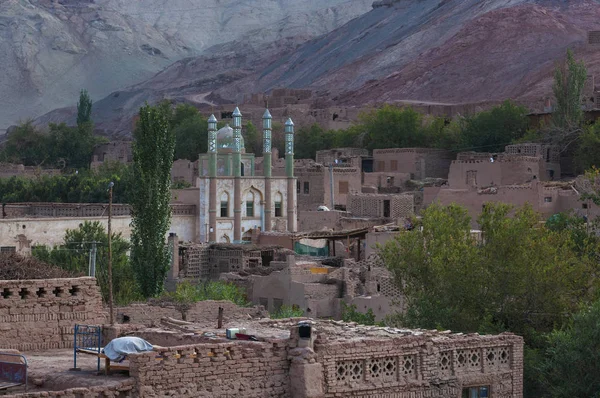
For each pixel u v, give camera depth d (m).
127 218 91.25
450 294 51.69
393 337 32.50
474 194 98.50
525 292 50.72
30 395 25.94
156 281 69.94
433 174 134.12
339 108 182.00
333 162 129.25
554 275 50.72
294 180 116.88
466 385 33.38
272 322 35.88
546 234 55.12
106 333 33.31
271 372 29.48
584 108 139.00
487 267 51.47
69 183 130.75
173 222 110.38
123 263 71.88
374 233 72.06
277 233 96.69
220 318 35.59
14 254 40.25
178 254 85.88
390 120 152.12
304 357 29.59
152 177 71.50
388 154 134.12
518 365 34.78
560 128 130.00
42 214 109.44
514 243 52.41
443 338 33.56
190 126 168.38
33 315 33.62
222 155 116.06
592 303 47.50
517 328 50.31
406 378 31.98
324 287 68.00
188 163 144.12
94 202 127.38
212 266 87.25
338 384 30.50
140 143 72.56
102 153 188.38
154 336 32.56
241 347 29.00
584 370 42.47
